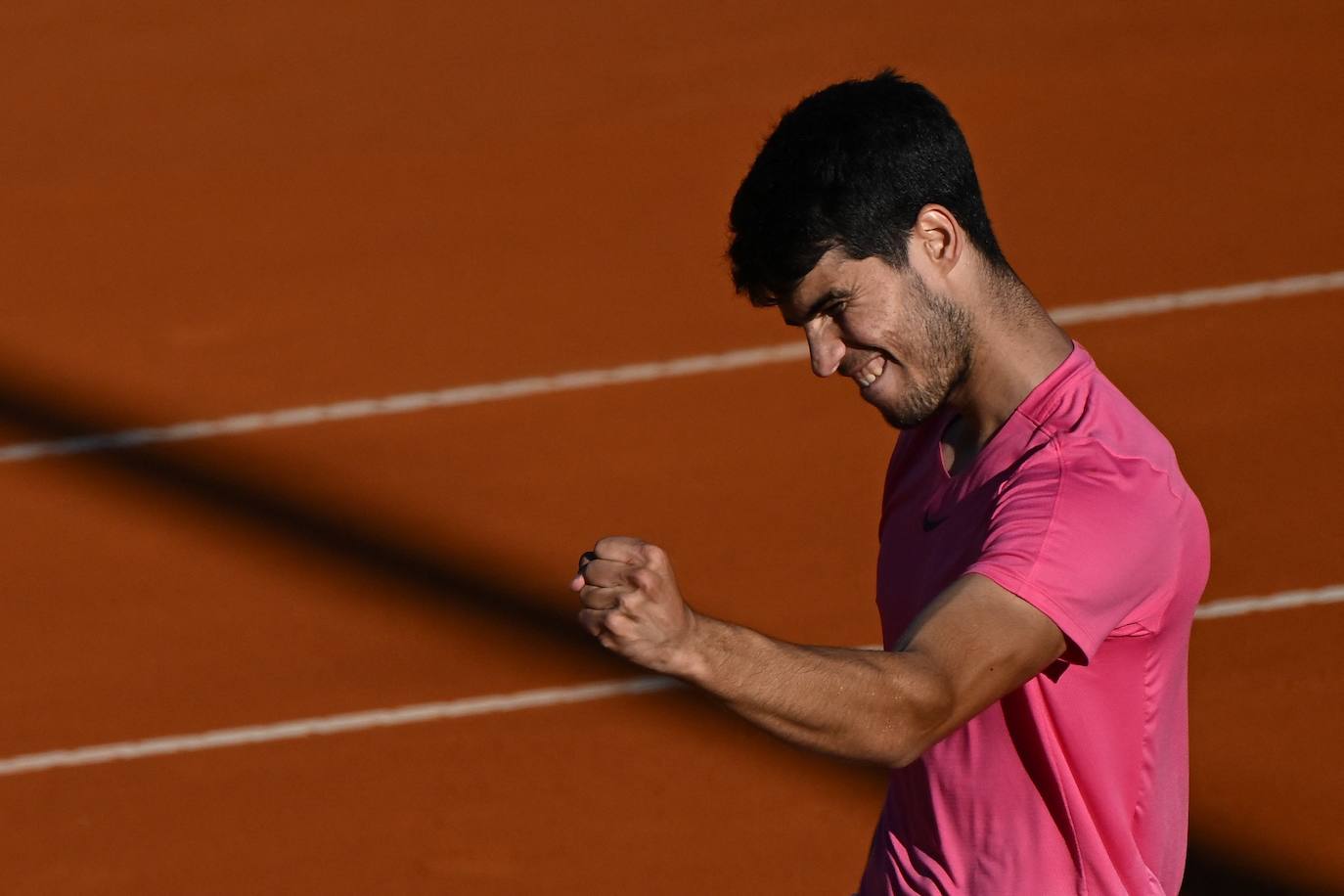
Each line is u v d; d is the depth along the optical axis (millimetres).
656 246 30547
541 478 25000
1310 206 29438
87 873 19016
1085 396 8703
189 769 20359
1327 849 17688
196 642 22266
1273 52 34031
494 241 31219
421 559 23375
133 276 31125
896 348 8734
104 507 25000
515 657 21375
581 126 34844
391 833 19094
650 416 26203
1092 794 8992
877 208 8367
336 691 21188
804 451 25031
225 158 34938
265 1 41406
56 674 22062
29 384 28219
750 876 18031
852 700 7332
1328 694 19703
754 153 33344
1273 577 21578
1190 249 28734
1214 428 24500
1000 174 31422
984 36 36219
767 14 38375
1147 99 33125
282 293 30250
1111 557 8117
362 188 33375
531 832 18891
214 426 26922
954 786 9312
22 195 34156
